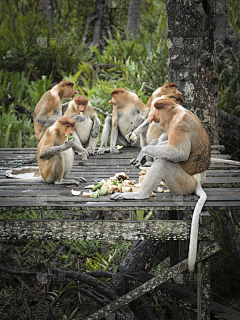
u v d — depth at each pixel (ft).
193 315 15.65
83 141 19.07
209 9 18.86
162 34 38.60
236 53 33.68
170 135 10.97
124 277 16.01
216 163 16.26
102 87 31.04
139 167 16.21
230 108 29.73
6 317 16.88
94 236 10.91
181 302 13.35
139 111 18.65
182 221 10.85
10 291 17.87
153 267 18.88
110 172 15.58
